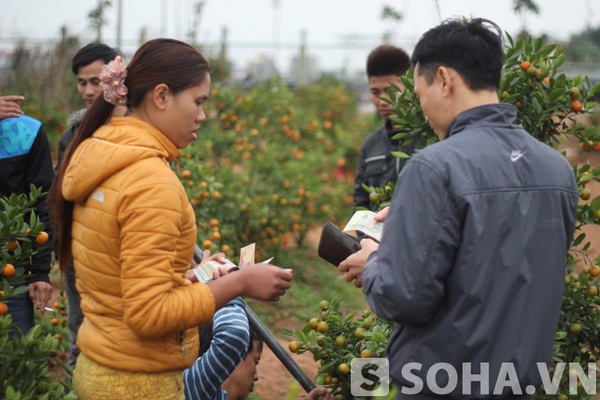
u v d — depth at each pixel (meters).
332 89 14.30
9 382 2.44
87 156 2.21
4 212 2.63
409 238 2.08
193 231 2.28
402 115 3.12
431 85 2.30
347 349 3.00
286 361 3.04
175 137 2.33
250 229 7.13
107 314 2.24
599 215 2.95
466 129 2.23
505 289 2.13
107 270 2.21
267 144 8.35
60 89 12.34
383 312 2.12
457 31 2.27
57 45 12.58
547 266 2.21
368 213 2.72
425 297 2.08
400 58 4.40
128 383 2.24
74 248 2.32
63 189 2.31
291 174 7.97
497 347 2.15
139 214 2.11
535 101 3.05
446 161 2.12
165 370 2.28
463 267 2.10
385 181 4.44
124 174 2.16
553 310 2.24
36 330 2.55
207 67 2.34
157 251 2.11
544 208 2.20
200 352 3.02
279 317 6.39
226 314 2.83
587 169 3.01
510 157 2.18
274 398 4.68
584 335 3.06
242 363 3.22
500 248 2.12
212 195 5.60
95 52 3.98
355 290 7.63
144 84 2.27
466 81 2.25
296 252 8.52
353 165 11.84
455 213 2.09
